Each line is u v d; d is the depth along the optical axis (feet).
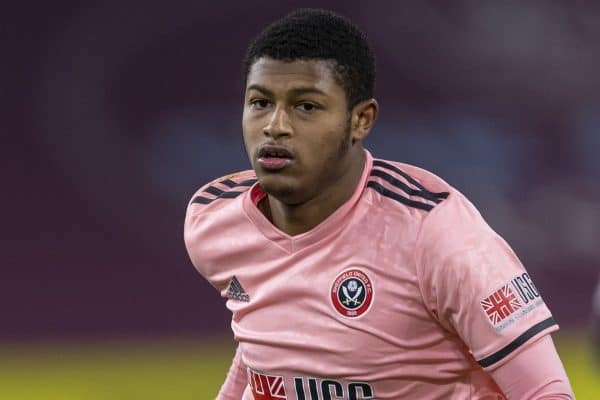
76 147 113.60
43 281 111.04
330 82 33.17
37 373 97.71
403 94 116.16
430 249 33.35
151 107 114.11
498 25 117.50
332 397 35.63
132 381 94.94
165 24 114.21
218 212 38.55
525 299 33.35
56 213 112.57
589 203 117.80
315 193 34.47
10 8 113.91
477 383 35.76
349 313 34.60
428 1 116.57
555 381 32.89
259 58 33.53
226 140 114.11
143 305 111.34
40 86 113.70
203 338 109.19
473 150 116.98
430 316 34.27
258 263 36.99
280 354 35.99
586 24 118.52
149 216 113.19
